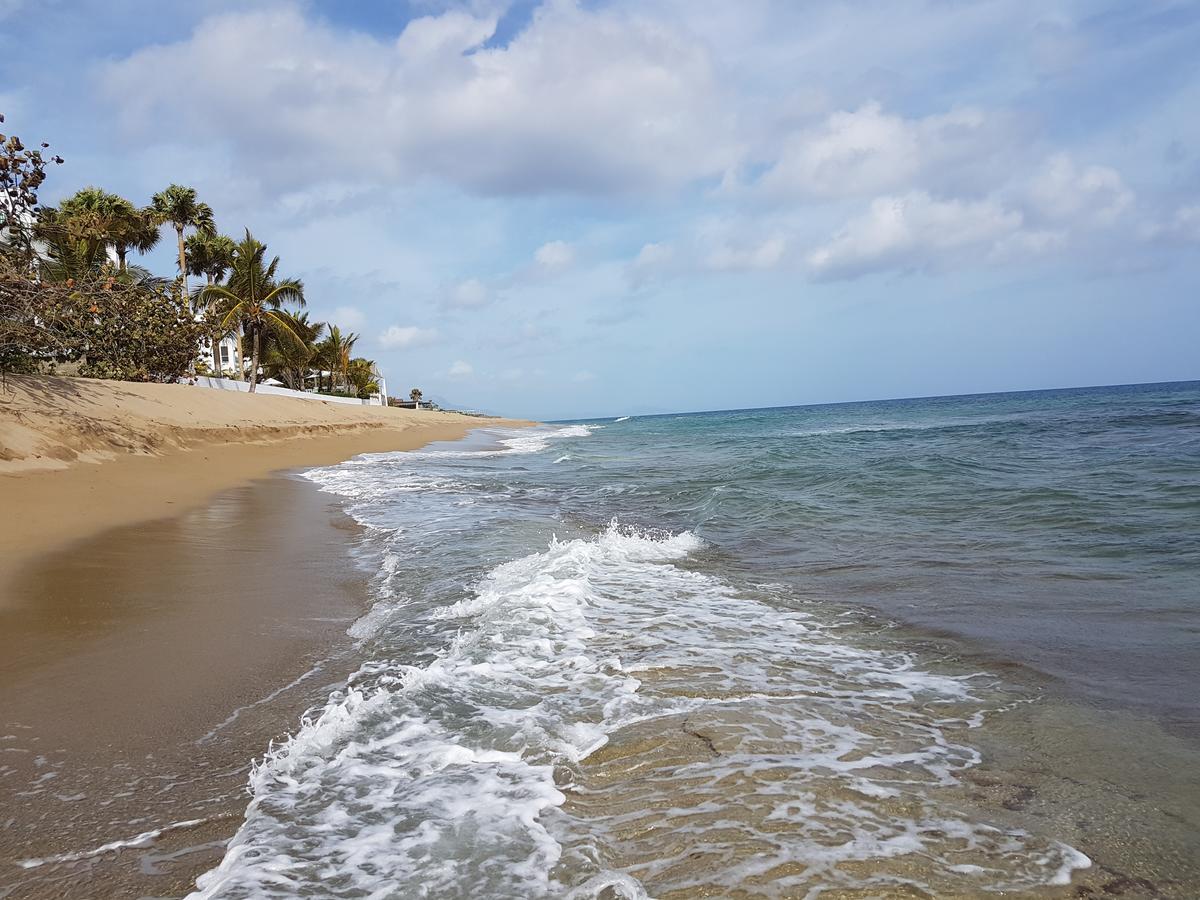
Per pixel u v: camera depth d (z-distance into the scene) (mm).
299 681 4250
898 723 3617
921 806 2828
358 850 2562
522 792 2969
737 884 2344
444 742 3430
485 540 8758
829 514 10164
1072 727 3502
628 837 2633
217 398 25906
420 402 91375
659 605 5914
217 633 5105
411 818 2775
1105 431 23406
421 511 11383
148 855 2543
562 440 39219
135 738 3490
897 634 5031
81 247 29281
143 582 6418
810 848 2545
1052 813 2766
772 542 8500
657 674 4340
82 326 20109
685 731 3531
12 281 15672
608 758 3268
